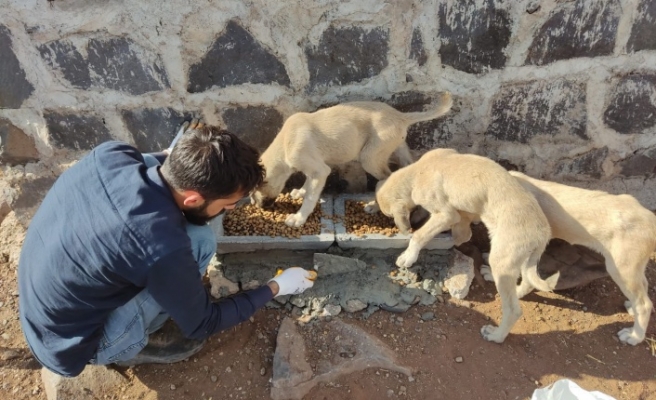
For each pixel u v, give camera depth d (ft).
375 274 10.25
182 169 6.35
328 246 10.54
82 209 6.54
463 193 9.34
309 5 9.53
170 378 8.90
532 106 10.89
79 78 10.19
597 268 10.45
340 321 9.58
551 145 11.48
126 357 8.20
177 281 6.55
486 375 9.00
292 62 10.21
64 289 6.79
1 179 11.81
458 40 10.04
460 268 10.32
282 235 10.44
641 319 9.34
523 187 9.32
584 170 11.89
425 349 9.33
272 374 8.93
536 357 9.34
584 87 10.61
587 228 9.34
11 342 9.80
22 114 10.58
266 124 11.10
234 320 7.94
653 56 10.25
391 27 9.85
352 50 10.14
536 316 10.04
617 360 9.35
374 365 8.98
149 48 9.84
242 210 11.06
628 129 11.22
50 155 11.25
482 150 11.57
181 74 10.21
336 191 12.20
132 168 6.70
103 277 6.59
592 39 10.04
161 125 10.96
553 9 9.67
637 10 9.68
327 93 10.71
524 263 9.01
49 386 8.75
